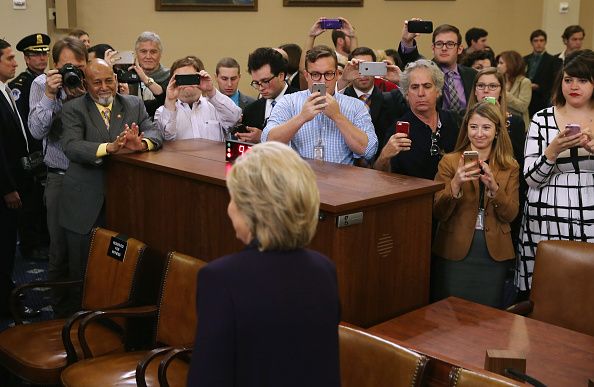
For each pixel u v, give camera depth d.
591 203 3.38
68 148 3.68
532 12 9.88
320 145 3.53
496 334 2.62
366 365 2.24
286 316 1.60
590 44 10.36
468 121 3.34
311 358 1.63
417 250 2.92
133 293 3.26
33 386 3.49
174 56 7.85
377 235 2.74
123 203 3.64
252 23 8.17
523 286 3.60
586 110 3.45
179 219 3.30
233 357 1.56
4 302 4.49
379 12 8.90
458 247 3.24
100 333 3.34
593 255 2.97
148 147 3.69
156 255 3.47
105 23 7.49
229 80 5.49
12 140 4.55
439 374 2.21
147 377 2.85
